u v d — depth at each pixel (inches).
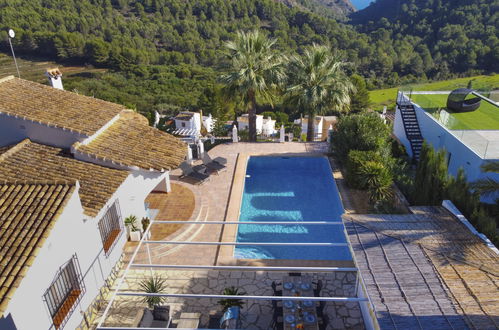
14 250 339.0
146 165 573.6
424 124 941.8
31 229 358.9
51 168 539.2
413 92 1047.6
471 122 866.8
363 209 687.7
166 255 558.3
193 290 492.4
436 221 465.1
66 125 586.9
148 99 2923.2
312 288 451.8
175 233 603.8
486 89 992.2
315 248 598.9
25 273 319.6
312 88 955.3
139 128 705.0
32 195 398.9
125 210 566.3
